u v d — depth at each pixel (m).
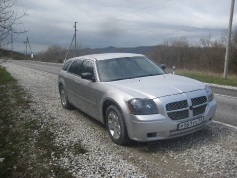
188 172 4.64
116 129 6.04
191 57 44.31
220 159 5.03
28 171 4.84
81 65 8.24
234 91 14.73
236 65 35.44
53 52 79.19
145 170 4.79
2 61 6.98
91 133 6.81
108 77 6.92
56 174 4.71
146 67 7.43
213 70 36.94
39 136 6.57
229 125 7.09
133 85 6.15
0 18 6.53
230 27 24.25
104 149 5.73
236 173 4.53
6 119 8.09
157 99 5.49
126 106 5.66
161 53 47.47
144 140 5.48
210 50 40.16
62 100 9.77
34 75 22.94
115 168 4.82
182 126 5.52
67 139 6.32
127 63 7.39
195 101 5.75
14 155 5.49
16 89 13.97
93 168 4.86
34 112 9.01
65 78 9.19
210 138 6.09
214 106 6.20
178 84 6.11
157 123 5.37
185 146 5.72
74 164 5.04
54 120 8.02
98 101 6.75
